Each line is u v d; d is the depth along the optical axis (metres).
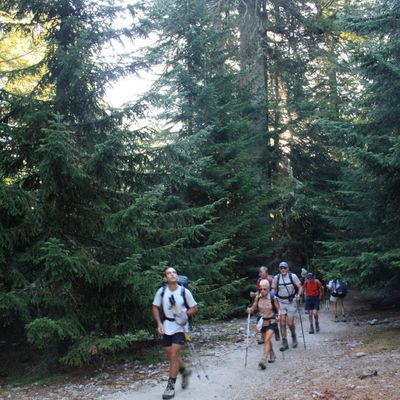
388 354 8.00
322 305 17.48
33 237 8.33
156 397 6.52
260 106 19.55
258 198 16.02
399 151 9.14
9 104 8.70
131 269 7.52
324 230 19.75
